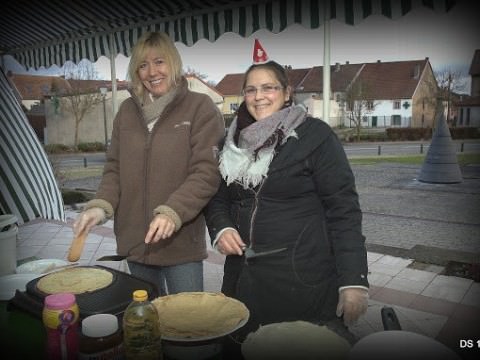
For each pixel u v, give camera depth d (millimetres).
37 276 1724
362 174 12586
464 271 4242
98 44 4250
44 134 24969
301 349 1129
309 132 1637
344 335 1396
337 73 32594
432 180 10852
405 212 7555
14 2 3824
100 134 24484
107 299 1378
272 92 1681
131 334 1099
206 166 1856
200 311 1348
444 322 3084
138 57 1938
